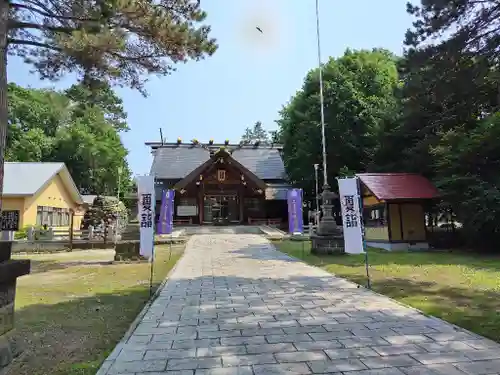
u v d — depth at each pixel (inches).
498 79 349.7
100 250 727.7
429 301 252.7
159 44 286.8
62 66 291.3
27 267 149.8
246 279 354.0
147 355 161.6
